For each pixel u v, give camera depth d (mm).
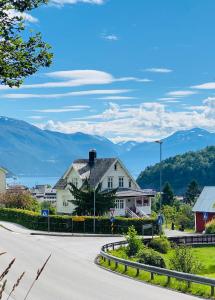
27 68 12773
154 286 32656
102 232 75625
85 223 76062
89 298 28391
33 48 12781
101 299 28062
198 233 85875
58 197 105312
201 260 53625
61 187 103750
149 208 100688
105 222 75750
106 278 35812
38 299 27938
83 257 47844
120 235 73062
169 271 32781
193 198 172625
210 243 68812
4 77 12664
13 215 85375
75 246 57312
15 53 12586
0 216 89688
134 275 36812
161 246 59938
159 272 33812
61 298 28344
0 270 37656
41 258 45969
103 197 80812
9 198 99250
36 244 57500
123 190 99125
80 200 80875
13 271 38062
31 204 100688
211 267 46562
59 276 36344
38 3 12383
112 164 98812
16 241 59375
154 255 44094
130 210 96562
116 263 40312
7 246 54000
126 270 38500
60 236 71312
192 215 108562
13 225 80750
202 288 30641
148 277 35500
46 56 12828
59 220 75812
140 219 75875
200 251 62938
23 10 12344
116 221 75625
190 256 41656
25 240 61344
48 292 30172
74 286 32375
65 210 103125
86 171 100625
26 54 12688
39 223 75938
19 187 104438
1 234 66875
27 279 34750
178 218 105562
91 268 40844
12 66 12656
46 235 71438
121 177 100312
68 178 103500
